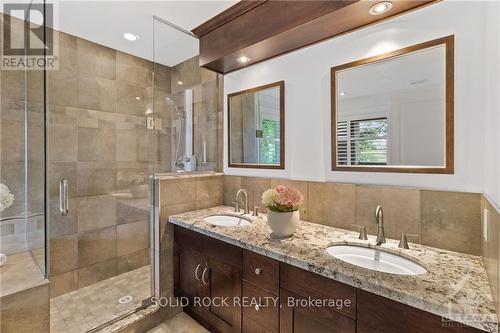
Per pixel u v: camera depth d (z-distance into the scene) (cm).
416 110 136
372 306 97
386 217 145
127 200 253
